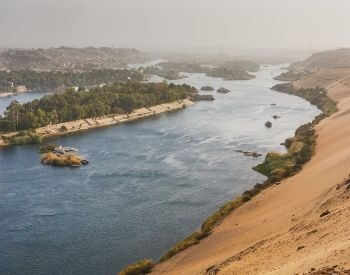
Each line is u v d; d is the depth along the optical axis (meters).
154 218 73.25
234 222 64.62
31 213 76.44
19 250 63.44
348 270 25.86
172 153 115.69
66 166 105.19
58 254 62.03
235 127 149.12
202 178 94.19
